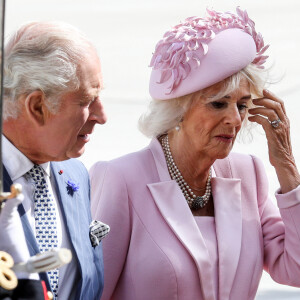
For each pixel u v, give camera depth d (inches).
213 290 478.3
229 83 469.7
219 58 465.4
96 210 486.3
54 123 372.5
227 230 494.6
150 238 481.7
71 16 2284.7
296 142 1278.3
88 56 376.5
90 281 408.2
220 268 482.3
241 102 484.7
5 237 337.7
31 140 376.8
